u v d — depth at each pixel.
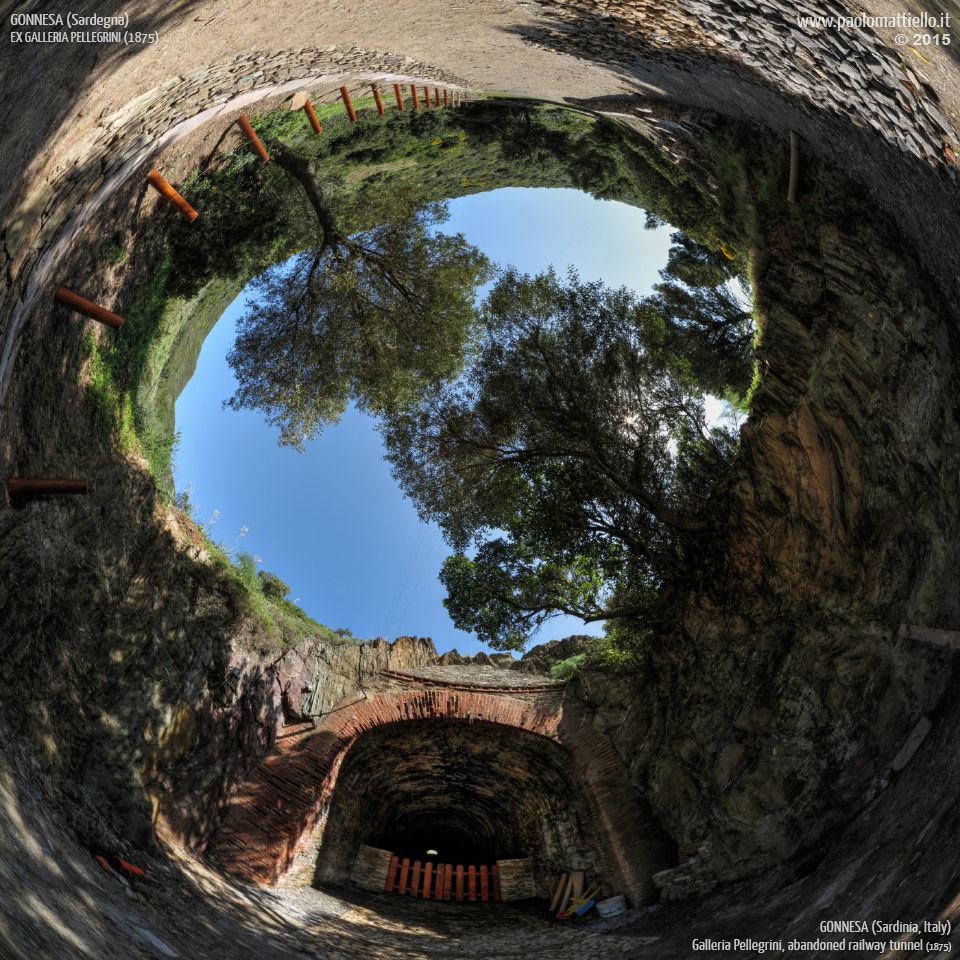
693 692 13.42
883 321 9.27
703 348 16.69
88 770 9.38
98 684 10.11
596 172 18.45
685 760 13.07
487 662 16.83
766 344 11.90
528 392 14.48
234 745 12.75
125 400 12.51
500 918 13.80
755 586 12.87
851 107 6.65
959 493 8.52
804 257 10.30
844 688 10.33
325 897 12.62
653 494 14.37
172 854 10.11
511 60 9.27
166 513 12.83
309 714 14.45
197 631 12.54
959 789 6.44
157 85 5.65
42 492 8.30
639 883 12.95
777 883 9.69
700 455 14.55
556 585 15.21
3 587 8.12
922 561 9.35
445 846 21.84
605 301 14.91
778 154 9.61
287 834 12.52
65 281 9.69
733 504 13.37
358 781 15.67
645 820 13.70
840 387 10.50
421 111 15.75
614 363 14.40
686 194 14.98
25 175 4.74
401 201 14.60
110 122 5.48
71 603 9.78
